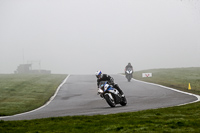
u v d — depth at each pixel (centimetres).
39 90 8325
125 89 8081
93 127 2605
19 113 4766
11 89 8288
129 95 6719
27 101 6300
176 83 9075
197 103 4353
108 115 3397
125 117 3183
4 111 4994
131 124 2697
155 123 2678
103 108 4606
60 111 4519
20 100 6462
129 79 10612
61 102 6072
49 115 4025
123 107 4550
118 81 10806
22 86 9119
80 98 6644
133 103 5194
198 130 2239
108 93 4662
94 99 6328
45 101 6341
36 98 6806
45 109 5069
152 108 4203
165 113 3378
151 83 9575
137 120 2900
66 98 6744
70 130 2497
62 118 3288
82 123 2848
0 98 6775
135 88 8225
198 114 3173
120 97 4731
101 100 6044
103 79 4731
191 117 2988
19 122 3152
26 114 4469
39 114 4262
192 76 11344
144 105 4712
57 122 3025
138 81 10662
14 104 5866
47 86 9425
